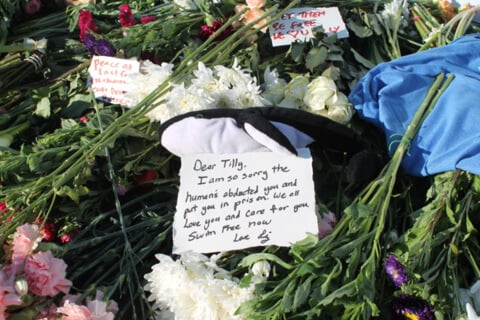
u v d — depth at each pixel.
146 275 1.09
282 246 1.15
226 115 1.17
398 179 1.28
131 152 1.33
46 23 1.94
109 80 1.48
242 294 1.02
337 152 1.33
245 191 1.19
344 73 1.55
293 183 1.19
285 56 1.53
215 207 1.19
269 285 1.04
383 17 1.67
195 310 1.04
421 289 1.01
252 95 1.26
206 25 1.66
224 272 1.08
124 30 1.68
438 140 1.23
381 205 1.13
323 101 1.30
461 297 1.07
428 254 1.06
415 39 1.72
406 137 1.21
